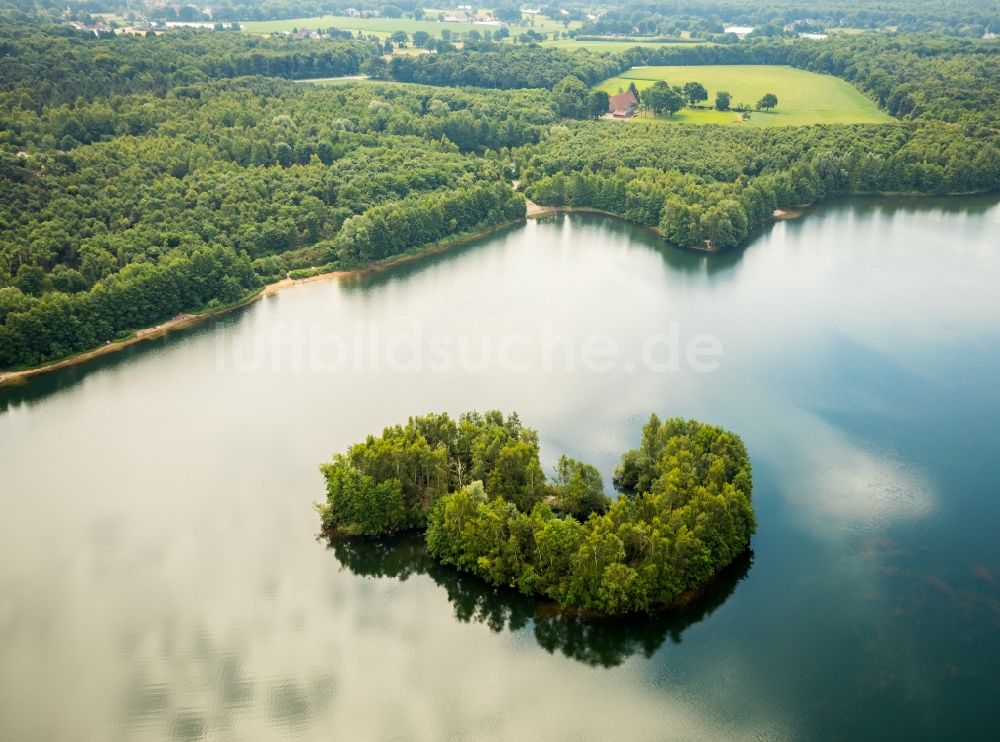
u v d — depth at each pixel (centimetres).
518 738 12000
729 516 14325
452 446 16738
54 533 15912
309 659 13338
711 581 14525
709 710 12369
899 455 17975
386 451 15512
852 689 12606
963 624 13738
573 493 15325
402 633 13875
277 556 15425
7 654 13325
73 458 18162
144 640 13625
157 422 19538
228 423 19462
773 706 12381
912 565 14962
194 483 17350
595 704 12525
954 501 16588
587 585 13600
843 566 14912
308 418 19575
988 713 12188
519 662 13325
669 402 19962
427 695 12719
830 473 17350
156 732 12112
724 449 15512
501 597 14275
